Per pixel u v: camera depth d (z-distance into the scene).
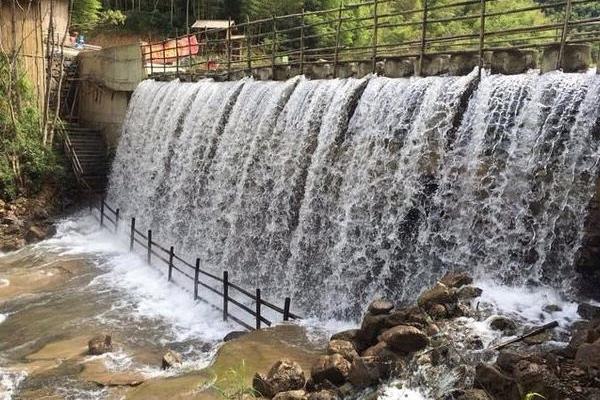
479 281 11.66
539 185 11.24
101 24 48.44
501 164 11.92
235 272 19.06
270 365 10.53
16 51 28.80
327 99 16.80
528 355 7.82
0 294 18.30
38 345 14.38
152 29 48.56
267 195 18.52
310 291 15.98
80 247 23.86
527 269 11.30
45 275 20.06
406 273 13.50
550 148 11.11
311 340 11.82
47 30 33.00
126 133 29.67
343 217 15.32
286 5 36.91
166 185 24.75
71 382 11.98
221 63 27.48
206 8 46.94
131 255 22.48
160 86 27.78
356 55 25.78
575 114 10.88
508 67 13.29
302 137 17.20
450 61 14.55
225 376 10.17
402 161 13.82
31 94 29.97
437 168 13.04
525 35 27.80
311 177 16.34
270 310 16.12
